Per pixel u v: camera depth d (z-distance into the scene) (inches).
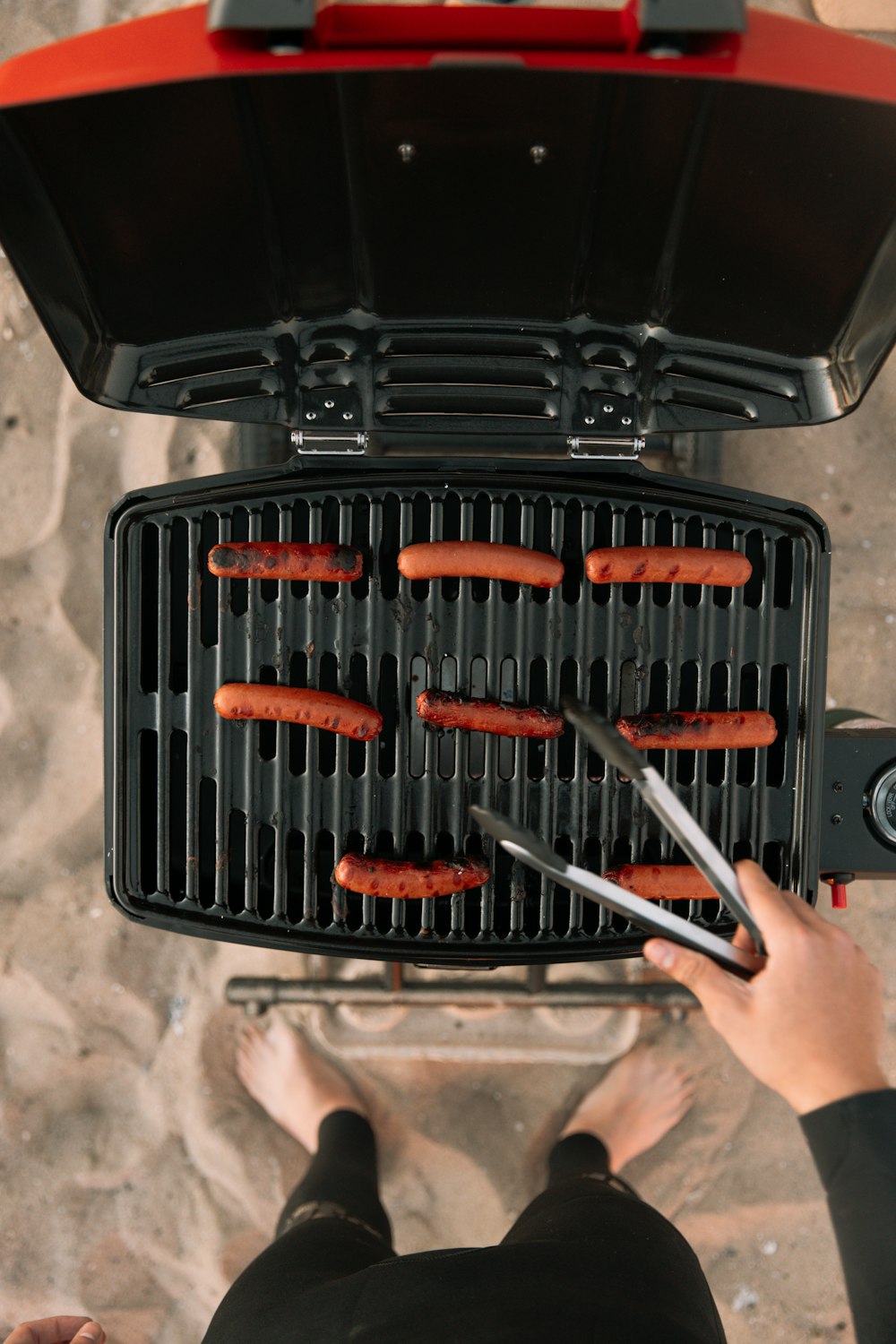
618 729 44.3
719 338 42.2
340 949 45.8
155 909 46.3
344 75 31.3
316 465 44.9
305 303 41.7
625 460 44.9
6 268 68.4
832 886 50.1
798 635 46.1
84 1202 68.7
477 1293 38.1
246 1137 68.7
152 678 46.4
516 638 45.7
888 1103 30.5
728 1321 67.9
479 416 44.7
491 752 45.7
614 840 45.9
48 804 68.9
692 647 46.0
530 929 46.7
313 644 45.6
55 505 68.8
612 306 41.9
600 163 35.5
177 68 30.0
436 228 38.5
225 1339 43.1
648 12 28.4
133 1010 69.1
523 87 32.0
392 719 46.5
